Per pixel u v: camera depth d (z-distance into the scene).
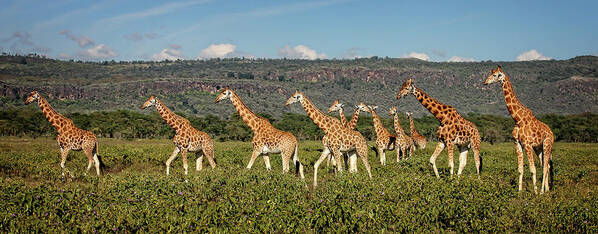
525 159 23.77
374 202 9.75
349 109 134.38
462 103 157.75
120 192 10.73
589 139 58.62
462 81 186.12
